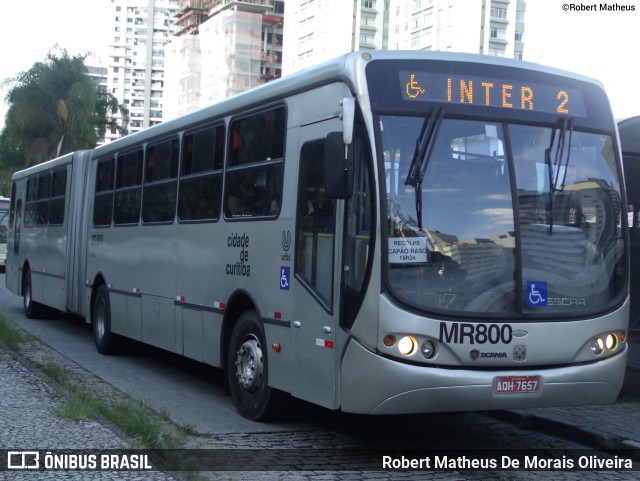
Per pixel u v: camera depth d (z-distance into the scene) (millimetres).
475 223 6449
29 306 17266
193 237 9461
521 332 6367
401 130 6418
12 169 51656
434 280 6262
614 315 6789
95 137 47969
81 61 47906
